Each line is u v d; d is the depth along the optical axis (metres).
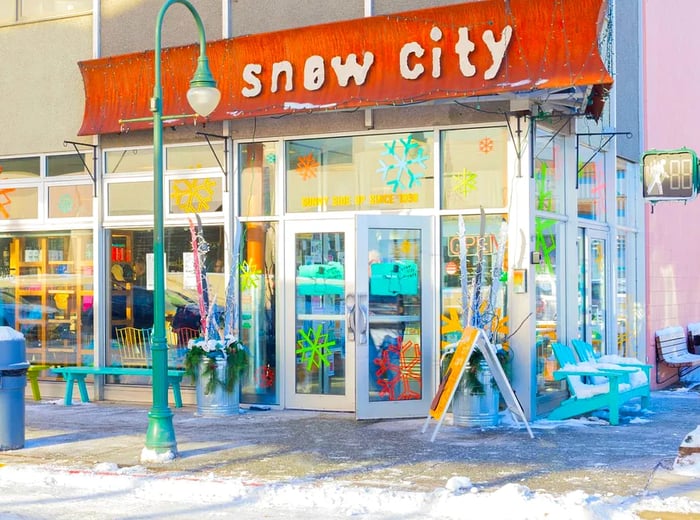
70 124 14.44
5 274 15.02
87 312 14.41
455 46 11.34
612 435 10.74
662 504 7.52
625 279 15.48
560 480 8.44
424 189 12.27
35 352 14.75
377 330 12.00
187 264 13.64
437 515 7.55
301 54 12.28
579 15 10.75
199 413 12.46
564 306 12.77
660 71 16.75
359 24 11.81
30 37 14.72
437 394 10.60
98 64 13.77
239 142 13.26
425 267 12.12
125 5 14.00
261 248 13.20
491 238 11.91
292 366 12.88
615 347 14.48
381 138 12.52
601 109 11.71
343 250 12.64
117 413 12.91
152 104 9.84
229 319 12.84
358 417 11.86
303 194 12.94
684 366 16.09
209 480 8.67
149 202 13.93
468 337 10.59
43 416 12.66
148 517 7.61
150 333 13.91
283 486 8.38
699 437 8.91
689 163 11.42
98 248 14.19
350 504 7.91
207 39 13.41
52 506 8.02
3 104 14.92
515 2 10.96
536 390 11.73
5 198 15.00
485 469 8.95
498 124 11.85
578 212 13.23
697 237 18.73
